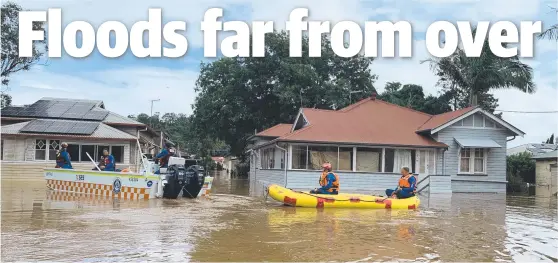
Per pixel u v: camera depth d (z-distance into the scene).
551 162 29.03
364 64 45.84
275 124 44.97
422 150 26.08
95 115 32.00
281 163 27.31
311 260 7.18
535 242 9.14
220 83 46.66
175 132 73.94
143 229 9.28
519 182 30.89
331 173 15.12
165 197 15.46
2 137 26.41
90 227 9.36
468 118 26.75
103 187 15.62
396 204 14.77
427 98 40.53
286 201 14.25
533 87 32.47
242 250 7.71
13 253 7.10
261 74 43.09
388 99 43.47
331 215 12.55
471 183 26.56
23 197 14.90
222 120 45.31
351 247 8.18
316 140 24.45
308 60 43.03
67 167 17.19
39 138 26.81
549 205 18.02
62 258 6.88
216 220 10.85
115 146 27.97
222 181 32.75
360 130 26.38
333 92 41.22
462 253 7.97
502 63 33.00
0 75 35.38
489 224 11.67
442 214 13.65
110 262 6.73
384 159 25.70
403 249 8.15
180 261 6.91
